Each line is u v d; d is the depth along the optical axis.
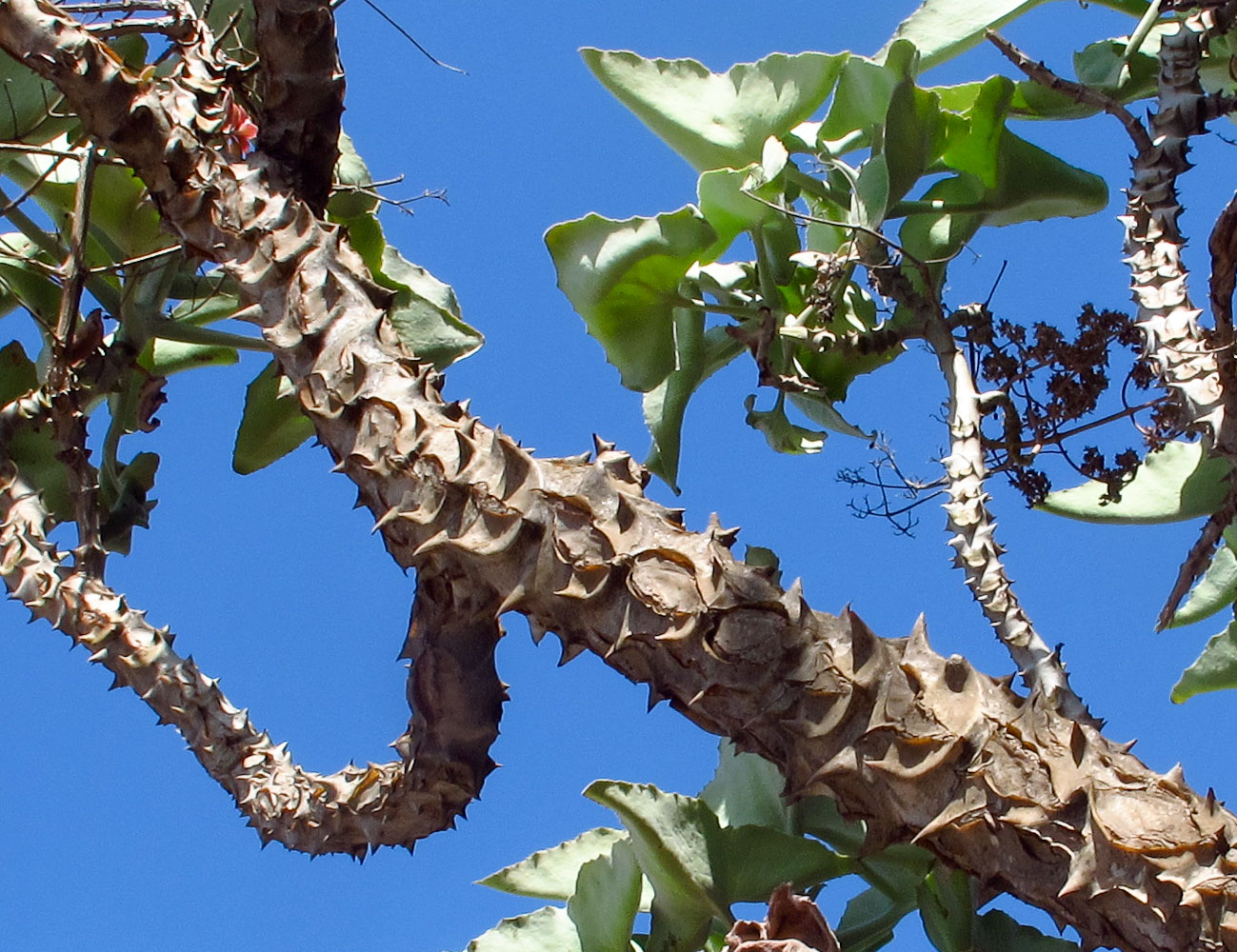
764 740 2.32
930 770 2.28
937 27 2.96
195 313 2.90
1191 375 2.59
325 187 2.58
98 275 2.82
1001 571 2.61
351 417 2.42
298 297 2.46
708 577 2.33
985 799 2.27
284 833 2.54
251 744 2.57
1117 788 2.27
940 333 2.79
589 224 2.81
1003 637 2.58
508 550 2.36
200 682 2.58
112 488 2.83
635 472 2.39
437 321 2.90
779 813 2.74
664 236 2.80
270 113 2.56
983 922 2.64
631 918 2.68
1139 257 2.65
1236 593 2.88
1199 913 2.24
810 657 2.31
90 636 2.59
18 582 2.60
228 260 2.50
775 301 2.83
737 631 2.31
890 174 2.80
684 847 2.64
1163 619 2.61
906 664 2.30
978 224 2.91
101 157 2.71
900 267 2.84
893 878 2.69
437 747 2.46
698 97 2.89
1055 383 2.77
